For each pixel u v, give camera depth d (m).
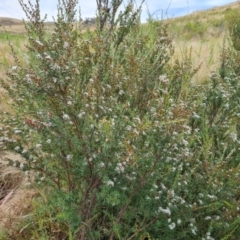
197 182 2.46
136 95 2.72
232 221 2.43
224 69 3.59
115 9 3.42
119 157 2.14
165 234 2.34
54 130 2.20
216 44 6.08
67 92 2.21
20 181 3.47
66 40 2.38
